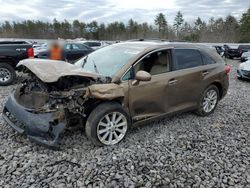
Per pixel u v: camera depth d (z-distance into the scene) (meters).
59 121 3.39
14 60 8.14
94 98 3.58
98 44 20.58
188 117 5.25
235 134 4.54
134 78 3.94
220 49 24.86
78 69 3.69
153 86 4.12
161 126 4.71
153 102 4.20
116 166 3.34
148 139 4.15
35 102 3.70
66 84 3.55
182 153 3.77
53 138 3.40
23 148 3.66
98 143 3.72
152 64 4.22
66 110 3.44
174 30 54.69
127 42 4.90
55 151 3.61
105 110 3.66
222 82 5.48
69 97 3.43
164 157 3.62
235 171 3.38
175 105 4.60
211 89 5.30
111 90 3.62
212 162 3.57
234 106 6.29
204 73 5.03
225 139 4.32
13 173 3.11
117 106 3.78
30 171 3.16
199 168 3.41
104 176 3.13
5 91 7.26
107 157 3.53
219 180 3.18
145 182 3.07
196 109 5.15
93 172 3.20
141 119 4.15
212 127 4.80
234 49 25.39
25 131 3.53
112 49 4.67
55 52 9.44
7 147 3.68
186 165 3.46
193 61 4.90
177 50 4.64
